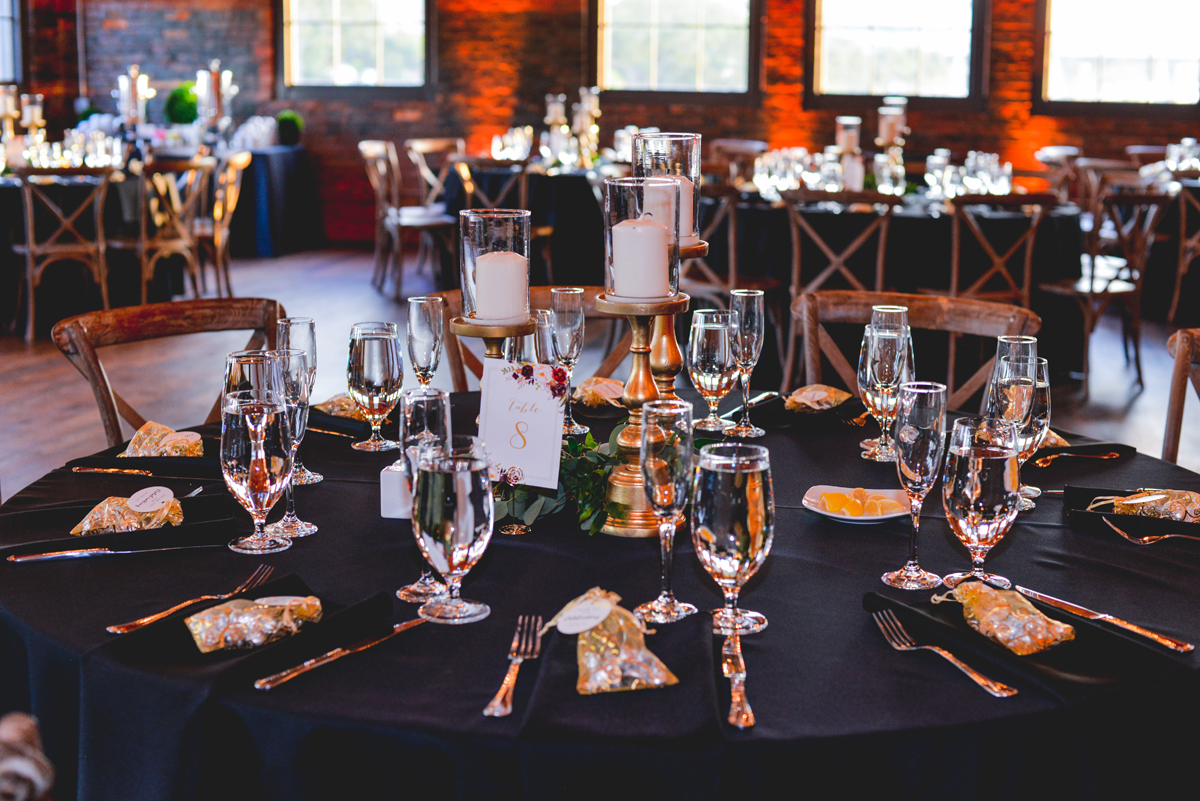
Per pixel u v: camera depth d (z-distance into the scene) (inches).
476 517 42.3
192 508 55.7
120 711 38.9
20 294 240.1
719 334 65.8
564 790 35.2
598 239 262.8
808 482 62.4
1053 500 59.2
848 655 41.3
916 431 46.6
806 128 347.9
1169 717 38.4
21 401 181.9
